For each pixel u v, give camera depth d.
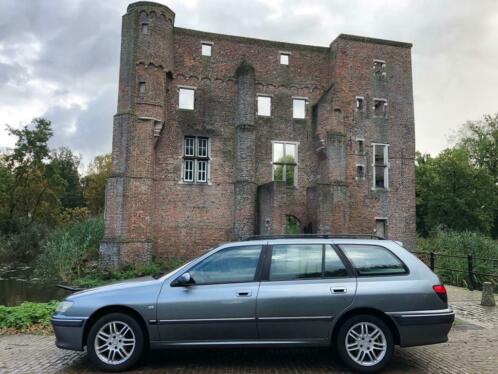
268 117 24.55
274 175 24.39
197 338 5.77
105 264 20.11
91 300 5.84
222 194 23.36
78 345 5.71
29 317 8.80
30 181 42.03
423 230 48.94
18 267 27.30
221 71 24.25
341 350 5.74
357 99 25.36
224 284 5.91
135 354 5.72
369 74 25.61
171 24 23.14
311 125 25.12
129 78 21.53
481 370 5.86
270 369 5.81
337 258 6.12
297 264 6.07
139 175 21.16
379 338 5.80
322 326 5.78
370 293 5.84
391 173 25.39
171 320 5.74
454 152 44.97
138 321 5.88
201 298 5.80
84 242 22.98
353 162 24.75
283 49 25.34
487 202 43.31
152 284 5.96
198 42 24.14
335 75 24.91
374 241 6.32
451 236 22.22
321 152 24.23
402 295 5.86
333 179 23.28
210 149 23.52
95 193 62.66
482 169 44.16
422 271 6.09
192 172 23.25
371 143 25.17
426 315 5.82
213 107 23.89
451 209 43.09
